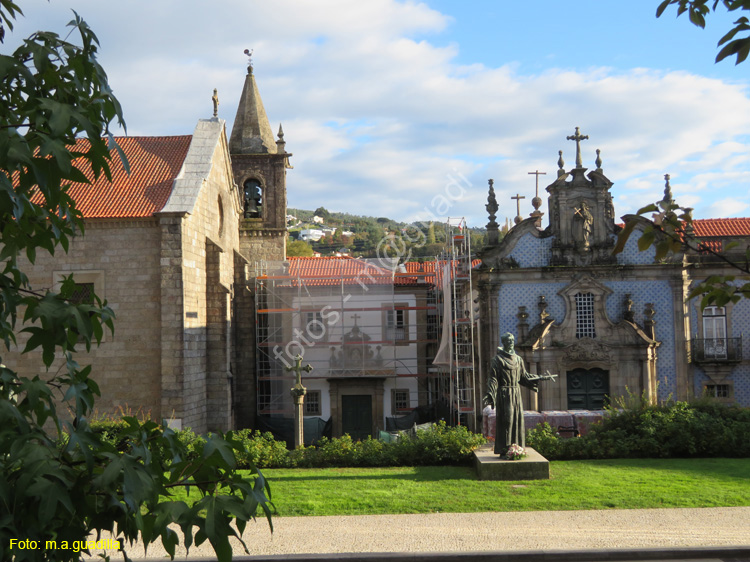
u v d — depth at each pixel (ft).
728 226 148.46
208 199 133.80
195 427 122.62
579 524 52.03
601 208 132.36
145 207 119.55
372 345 157.99
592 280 130.11
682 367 129.90
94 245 118.62
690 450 80.33
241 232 167.53
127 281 118.21
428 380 160.76
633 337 127.95
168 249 116.98
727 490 61.93
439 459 78.74
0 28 19.88
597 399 128.16
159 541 50.14
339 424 155.33
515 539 48.39
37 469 15.61
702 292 21.24
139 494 16.48
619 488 63.16
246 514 17.24
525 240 133.08
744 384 130.93
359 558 45.14
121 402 116.37
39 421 18.06
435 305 161.07
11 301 18.20
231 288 149.18
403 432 91.30
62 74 18.39
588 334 130.00
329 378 154.61
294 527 52.70
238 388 149.59
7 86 17.78
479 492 62.64
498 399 71.31
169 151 138.21
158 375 116.78
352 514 56.59
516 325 131.54
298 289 151.64
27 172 16.46
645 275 130.82
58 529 16.70
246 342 150.61
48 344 17.61
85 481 16.94
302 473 74.28
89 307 18.07
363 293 159.94
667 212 18.92
